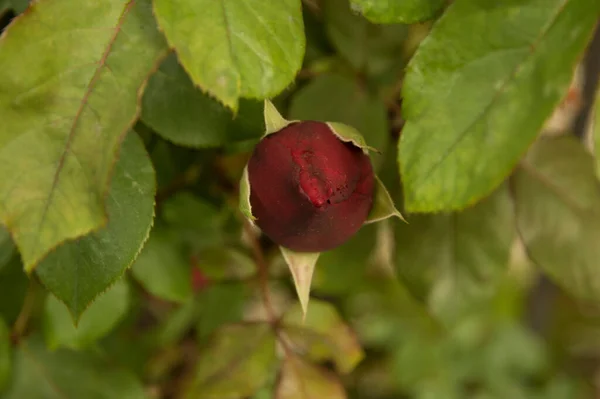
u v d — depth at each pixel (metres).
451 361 0.64
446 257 0.39
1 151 0.29
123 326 0.40
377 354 0.61
